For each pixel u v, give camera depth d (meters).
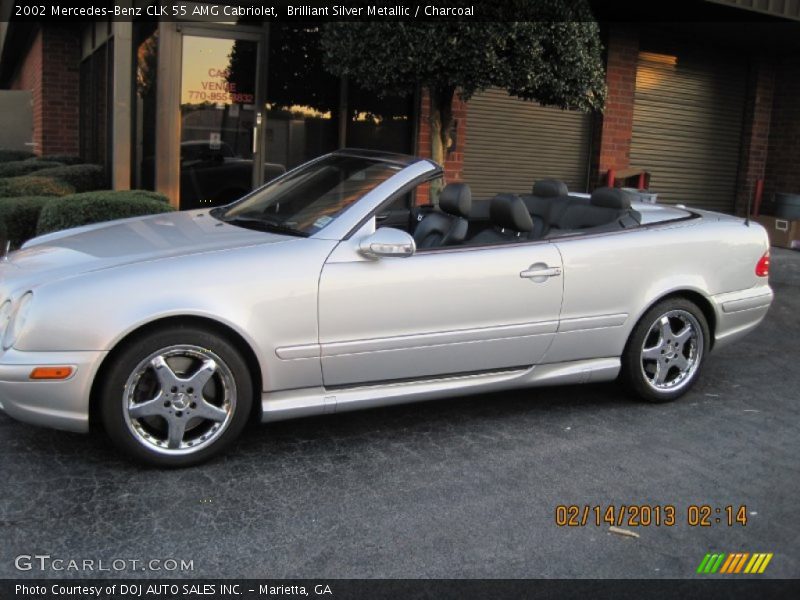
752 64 13.14
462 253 4.39
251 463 4.02
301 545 3.25
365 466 4.03
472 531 3.40
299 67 9.22
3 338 3.67
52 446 4.10
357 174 4.62
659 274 4.95
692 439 4.56
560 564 3.17
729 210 13.61
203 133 8.98
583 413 4.95
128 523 3.37
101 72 10.88
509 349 4.55
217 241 4.12
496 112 10.72
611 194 5.21
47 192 8.34
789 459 4.32
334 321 4.03
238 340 3.92
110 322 3.60
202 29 8.77
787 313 8.12
